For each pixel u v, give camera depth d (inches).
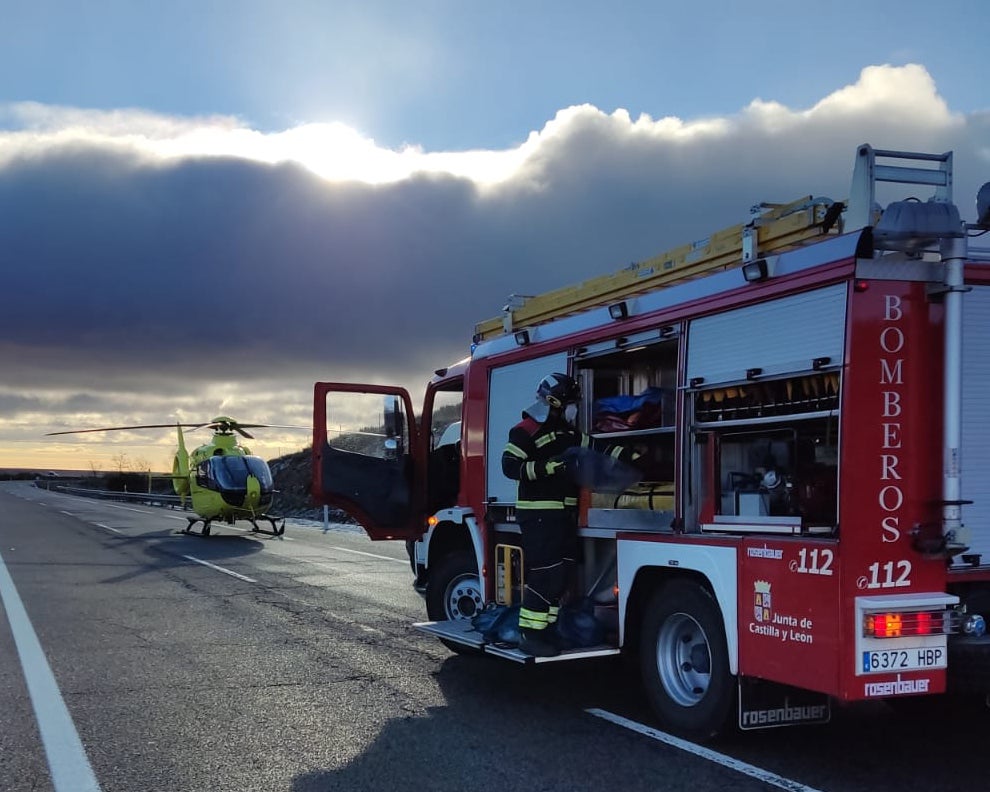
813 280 183.5
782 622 184.1
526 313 297.3
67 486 3272.6
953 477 175.5
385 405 343.9
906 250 177.6
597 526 242.2
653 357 247.9
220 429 953.5
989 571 184.9
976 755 202.7
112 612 405.1
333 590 482.3
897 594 175.2
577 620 243.0
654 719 233.8
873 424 175.6
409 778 190.4
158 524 1112.8
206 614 400.8
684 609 212.5
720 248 219.0
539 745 212.2
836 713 237.8
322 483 326.3
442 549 335.3
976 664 177.8
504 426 290.4
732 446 210.7
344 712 241.8
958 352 177.2
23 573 554.3
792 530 185.3
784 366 189.9
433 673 288.7
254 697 256.7
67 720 232.1
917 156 181.6
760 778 187.8
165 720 233.1
